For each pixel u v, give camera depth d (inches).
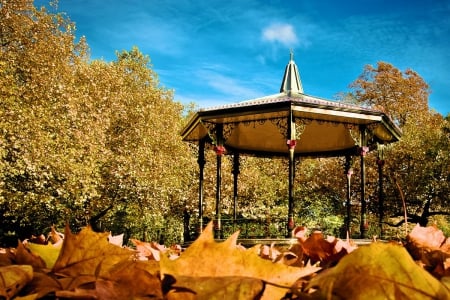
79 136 782.5
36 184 681.6
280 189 1039.6
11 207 731.4
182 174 1016.9
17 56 820.0
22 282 20.1
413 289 16.6
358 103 1451.8
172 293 18.7
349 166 615.2
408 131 984.3
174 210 983.0
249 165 1059.9
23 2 848.3
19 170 660.1
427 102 1393.9
